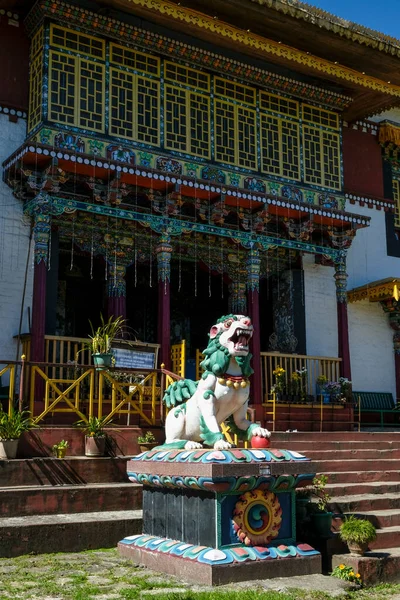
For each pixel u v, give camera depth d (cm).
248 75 1747
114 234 1617
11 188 1473
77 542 892
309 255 1966
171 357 1511
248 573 757
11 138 1491
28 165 1404
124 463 1077
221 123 1691
